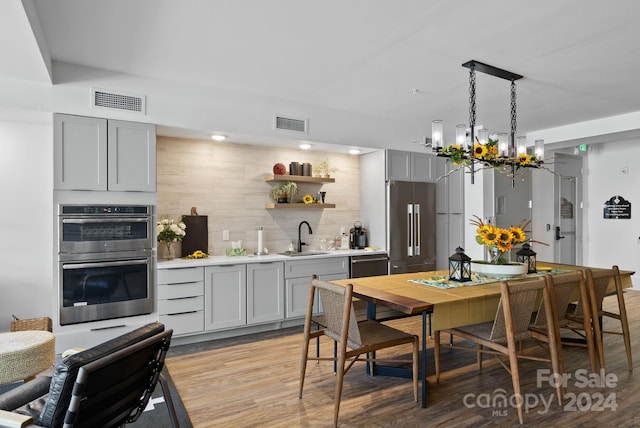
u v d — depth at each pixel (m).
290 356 3.44
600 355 2.99
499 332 2.55
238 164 4.66
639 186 6.50
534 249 6.50
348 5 2.40
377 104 4.50
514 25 2.64
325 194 5.18
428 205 5.38
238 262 4.00
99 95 3.41
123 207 3.49
